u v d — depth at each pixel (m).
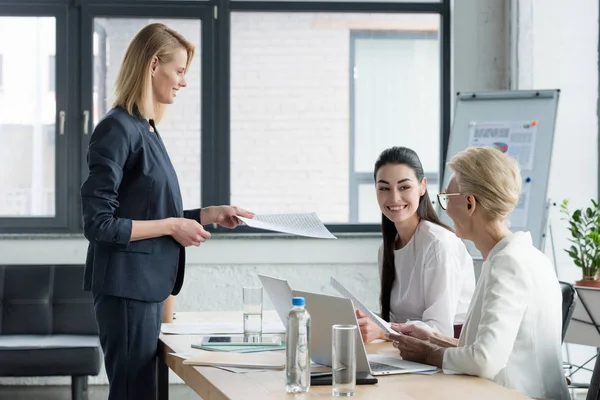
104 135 2.49
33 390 5.19
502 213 2.17
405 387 1.89
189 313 3.37
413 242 3.00
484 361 2.00
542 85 5.15
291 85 5.52
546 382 2.11
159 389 2.70
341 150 5.55
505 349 2.01
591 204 5.11
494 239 2.19
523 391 2.09
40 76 5.41
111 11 5.34
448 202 2.22
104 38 5.39
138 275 2.49
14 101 5.39
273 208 5.53
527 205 4.76
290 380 1.84
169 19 5.43
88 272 2.58
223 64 5.44
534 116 4.88
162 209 2.59
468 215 2.19
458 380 1.97
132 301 2.49
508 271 2.08
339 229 5.50
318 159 5.54
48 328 4.90
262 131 5.51
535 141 4.83
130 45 2.63
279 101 5.51
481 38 5.41
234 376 2.03
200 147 5.45
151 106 2.62
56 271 4.97
